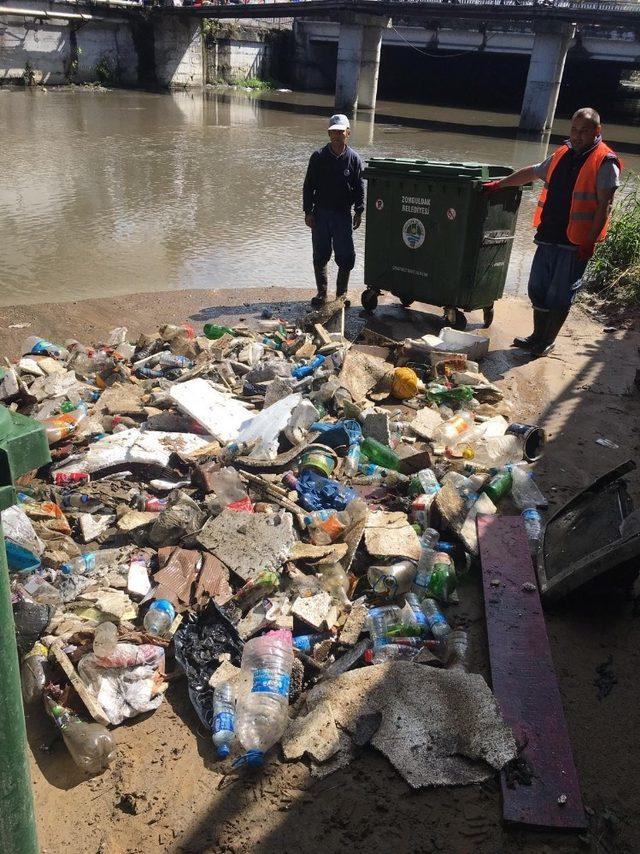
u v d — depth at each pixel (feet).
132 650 9.89
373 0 97.50
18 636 9.94
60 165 46.42
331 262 30.30
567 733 9.19
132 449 14.55
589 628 11.10
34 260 28.50
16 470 5.29
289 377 17.94
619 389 19.52
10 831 5.78
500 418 17.30
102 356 18.94
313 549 11.89
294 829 8.07
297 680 9.88
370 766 8.84
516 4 94.58
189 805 8.34
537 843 7.98
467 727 9.15
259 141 61.82
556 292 20.38
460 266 21.36
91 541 12.52
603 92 136.05
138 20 109.50
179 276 27.61
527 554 12.30
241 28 125.08
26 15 95.14
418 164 21.35
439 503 13.08
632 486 14.78
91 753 8.71
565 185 19.15
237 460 14.37
